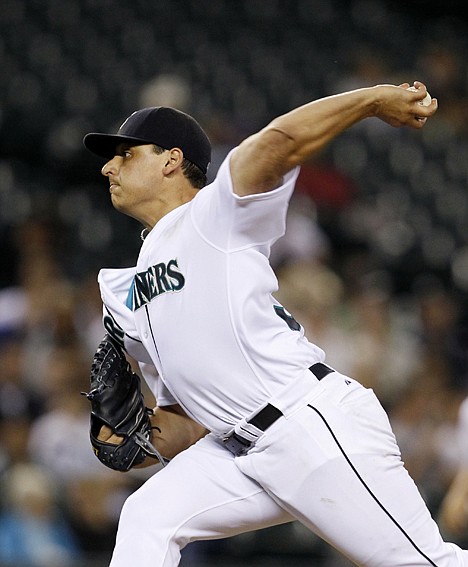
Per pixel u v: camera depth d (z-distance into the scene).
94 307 30.61
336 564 23.81
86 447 24.20
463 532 22.31
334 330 30.56
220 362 11.72
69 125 45.09
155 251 12.01
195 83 52.50
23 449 23.25
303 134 10.86
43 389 25.67
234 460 12.13
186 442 13.55
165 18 56.84
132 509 11.91
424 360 30.75
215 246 11.55
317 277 31.08
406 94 11.20
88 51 52.25
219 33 57.38
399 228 44.38
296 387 11.66
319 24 61.16
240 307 11.55
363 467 11.47
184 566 22.30
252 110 51.38
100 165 42.84
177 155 12.50
